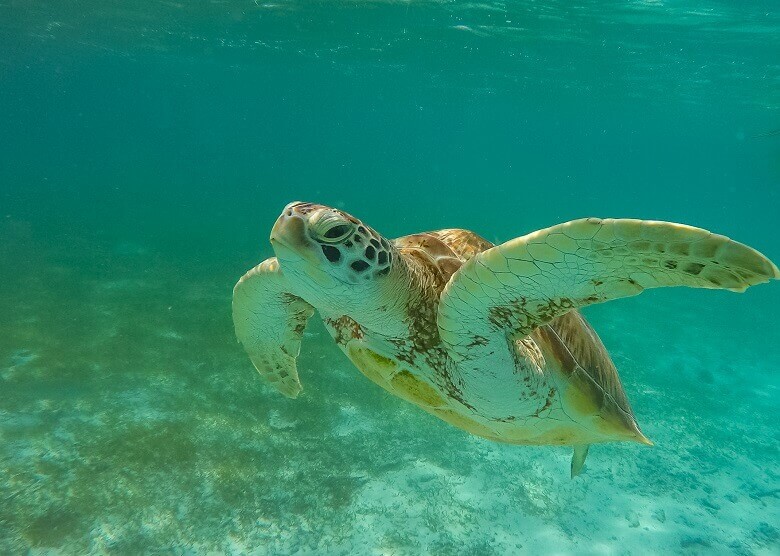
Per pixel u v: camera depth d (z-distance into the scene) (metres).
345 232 2.44
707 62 21.69
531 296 2.41
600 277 2.20
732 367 12.58
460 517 6.30
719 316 17.33
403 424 7.77
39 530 4.98
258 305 3.47
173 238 21.02
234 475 6.13
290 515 5.79
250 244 21.48
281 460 6.54
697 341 14.25
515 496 6.85
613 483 7.54
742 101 31.31
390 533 5.85
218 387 7.92
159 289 12.84
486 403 3.14
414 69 31.80
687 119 43.94
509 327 2.64
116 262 15.44
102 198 34.03
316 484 6.29
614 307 17.00
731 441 9.05
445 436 7.73
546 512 6.70
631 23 16.95
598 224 1.92
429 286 3.05
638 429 3.54
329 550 5.50
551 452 7.95
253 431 6.96
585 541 6.34
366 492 6.36
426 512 6.26
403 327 2.99
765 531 6.90
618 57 22.23
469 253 3.43
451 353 2.85
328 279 2.53
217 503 5.72
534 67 26.59
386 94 47.91
